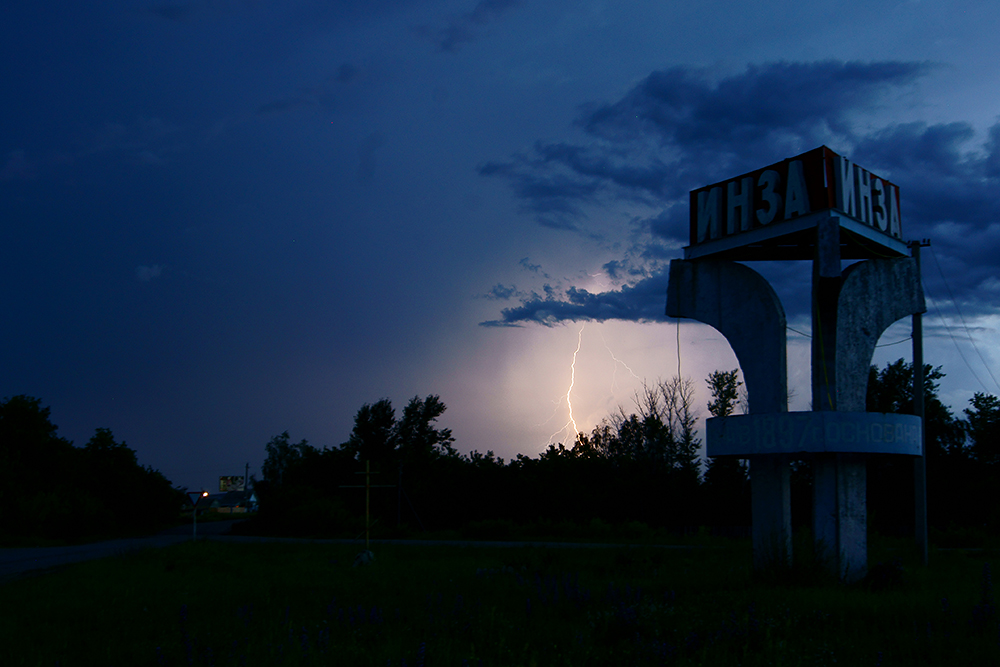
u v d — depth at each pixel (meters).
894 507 50.09
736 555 23.52
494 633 9.27
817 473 15.59
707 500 52.12
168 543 34.69
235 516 108.38
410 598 13.00
